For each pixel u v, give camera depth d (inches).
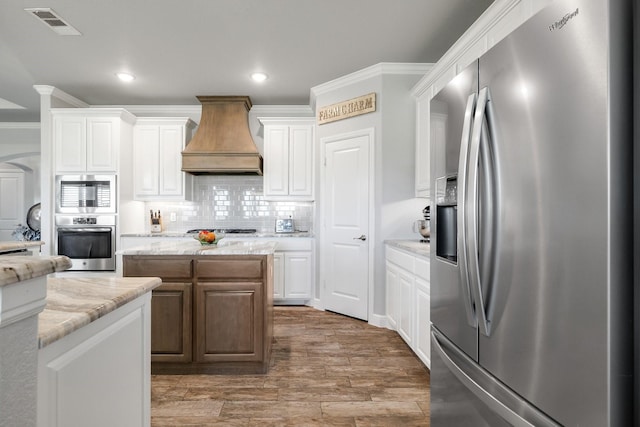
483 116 45.1
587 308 31.6
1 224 286.7
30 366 26.4
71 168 164.7
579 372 32.4
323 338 127.3
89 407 39.0
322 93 163.6
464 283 48.5
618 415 29.9
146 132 179.9
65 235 163.2
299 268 172.9
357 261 149.2
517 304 40.2
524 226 39.0
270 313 108.6
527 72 38.6
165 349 97.5
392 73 140.7
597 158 30.7
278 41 122.2
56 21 109.8
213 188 194.4
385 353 113.8
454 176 56.2
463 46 100.4
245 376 97.7
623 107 30.0
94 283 52.7
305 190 177.8
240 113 177.2
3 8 102.5
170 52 130.6
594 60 30.9
